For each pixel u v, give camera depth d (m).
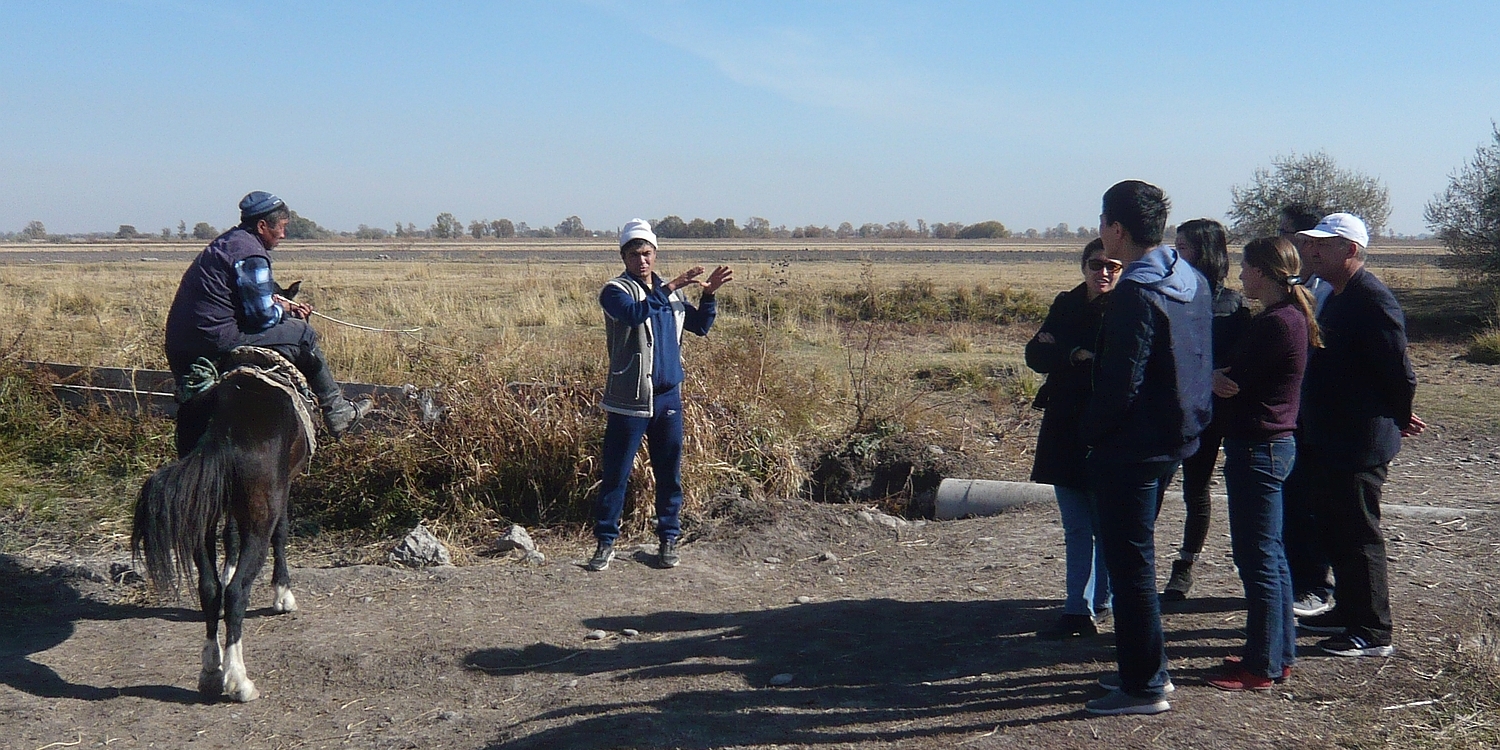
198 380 5.41
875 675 4.73
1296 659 4.52
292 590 6.55
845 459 9.50
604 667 5.16
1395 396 4.38
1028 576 6.26
